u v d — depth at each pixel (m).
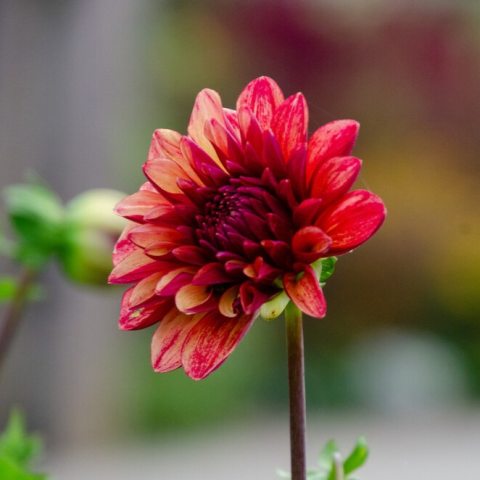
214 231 0.72
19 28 2.30
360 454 0.77
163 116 4.39
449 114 4.62
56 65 2.34
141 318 0.72
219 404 3.79
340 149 0.71
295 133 0.72
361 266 4.57
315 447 3.31
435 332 4.50
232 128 0.74
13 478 0.86
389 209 4.59
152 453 3.25
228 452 3.32
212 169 0.72
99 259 1.13
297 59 4.65
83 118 2.39
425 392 4.07
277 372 3.94
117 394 2.83
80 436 2.62
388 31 4.64
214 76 4.60
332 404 4.04
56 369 2.53
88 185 2.39
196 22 4.63
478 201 4.57
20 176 2.31
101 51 2.42
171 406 3.69
